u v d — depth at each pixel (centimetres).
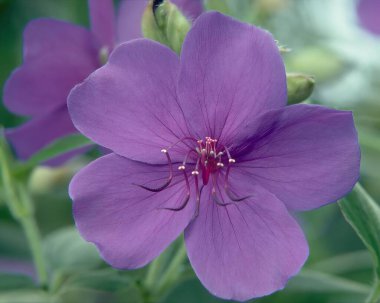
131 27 47
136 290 49
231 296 39
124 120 39
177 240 50
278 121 39
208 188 40
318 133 38
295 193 39
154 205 39
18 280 47
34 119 48
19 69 47
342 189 39
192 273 46
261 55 38
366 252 52
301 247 39
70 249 49
